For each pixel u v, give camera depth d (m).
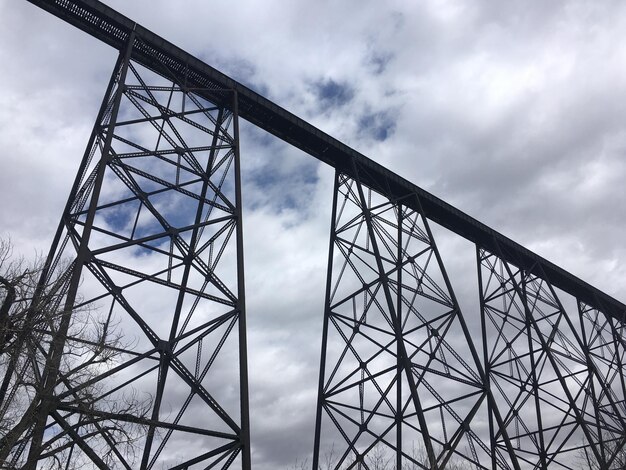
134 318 16.77
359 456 23.11
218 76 24.16
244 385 17.09
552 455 30.92
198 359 18.84
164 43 22.52
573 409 31.39
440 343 26.09
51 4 21.25
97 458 13.98
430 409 24.53
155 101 20.83
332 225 28.08
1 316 14.62
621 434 35.31
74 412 14.36
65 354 15.20
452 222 34.62
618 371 41.06
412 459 22.42
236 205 20.34
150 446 17.81
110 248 17.08
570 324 35.97
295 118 27.19
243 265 19.11
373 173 30.48
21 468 13.12
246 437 16.34
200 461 15.98
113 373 15.38
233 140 22.19
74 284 15.48
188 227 19.33
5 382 14.62
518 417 31.38
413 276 27.77
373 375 24.53
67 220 19.45
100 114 21.19
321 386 24.59
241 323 18.09
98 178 17.41
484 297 34.41
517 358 33.12
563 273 39.84
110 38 22.17
